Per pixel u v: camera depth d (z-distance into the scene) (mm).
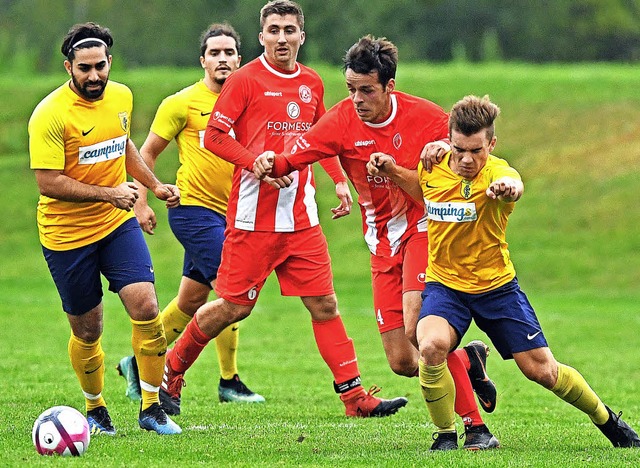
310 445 23094
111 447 22188
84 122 23812
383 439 24312
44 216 24109
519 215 97000
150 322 24219
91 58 23266
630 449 23031
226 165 31547
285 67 28094
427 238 24859
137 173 25953
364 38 23938
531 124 116375
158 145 32031
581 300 73562
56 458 20781
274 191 27984
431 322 22000
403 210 25156
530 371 22344
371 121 24766
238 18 199500
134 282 24109
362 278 86875
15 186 112562
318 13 197250
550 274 84625
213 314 28094
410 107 24891
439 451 22062
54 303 69000
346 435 24922
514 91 127000
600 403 23188
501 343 22547
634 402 32938
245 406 30812
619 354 46688
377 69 23656
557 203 98562
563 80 131375
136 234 24562
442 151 22094
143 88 133000
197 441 23297
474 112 21094
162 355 24672
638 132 110562
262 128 27797
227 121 27312
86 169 24109
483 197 21609
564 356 46000
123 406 29719
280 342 50031
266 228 28000
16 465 19938
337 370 29016
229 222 28219
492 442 22922
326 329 29188
